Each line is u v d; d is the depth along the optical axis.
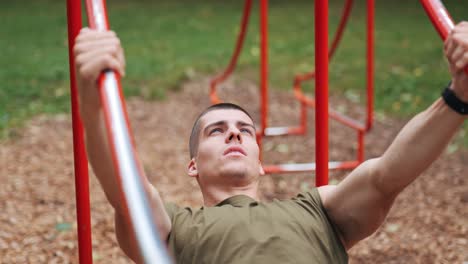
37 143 6.29
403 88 8.44
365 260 3.99
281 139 6.91
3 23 13.37
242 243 2.16
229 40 11.93
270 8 15.41
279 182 5.61
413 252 4.07
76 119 2.48
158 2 16.20
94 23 1.78
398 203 4.95
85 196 2.54
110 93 1.54
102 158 1.76
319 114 2.66
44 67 9.40
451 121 1.93
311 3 15.98
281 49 11.19
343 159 6.14
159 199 2.23
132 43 11.63
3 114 7.14
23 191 5.07
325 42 2.63
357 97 8.26
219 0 16.39
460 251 4.05
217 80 5.70
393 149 2.07
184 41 11.83
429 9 1.93
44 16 14.11
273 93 8.60
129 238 2.12
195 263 2.17
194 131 2.62
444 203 4.91
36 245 4.10
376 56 10.34
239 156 2.46
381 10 14.72
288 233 2.20
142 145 6.44
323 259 2.22
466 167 5.71
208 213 2.26
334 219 2.33
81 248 2.56
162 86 8.62
